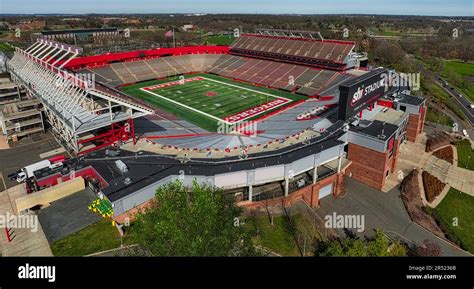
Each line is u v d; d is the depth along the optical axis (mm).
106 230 42156
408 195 57750
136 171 49781
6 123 70062
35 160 63750
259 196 52438
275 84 116938
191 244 31000
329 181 56750
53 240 40625
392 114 73625
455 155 74188
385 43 175875
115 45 161250
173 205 35000
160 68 135625
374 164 58438
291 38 131750
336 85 106312
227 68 137000
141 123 80875
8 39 172625
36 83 75688
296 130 73312
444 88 136500
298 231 47375
